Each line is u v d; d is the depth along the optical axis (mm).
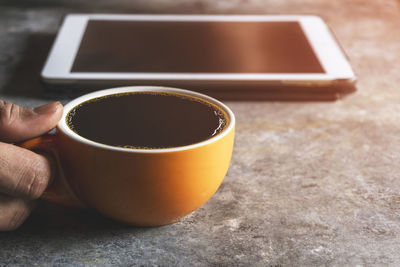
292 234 399
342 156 477
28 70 598
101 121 376
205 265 375
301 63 549
